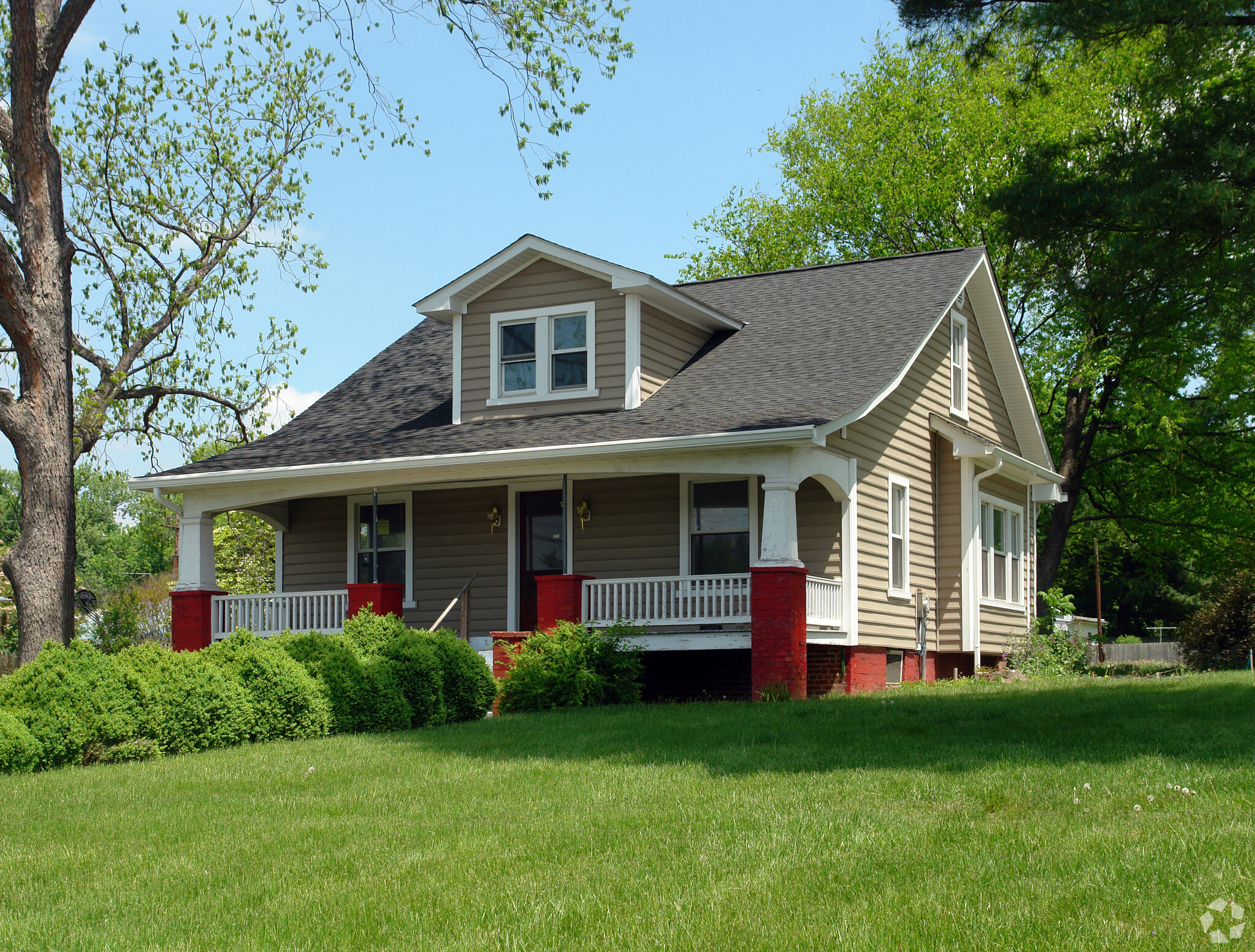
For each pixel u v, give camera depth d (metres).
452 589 20.28
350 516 21.31
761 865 6.48
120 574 75.75
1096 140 14.83
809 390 17.16
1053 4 13.68
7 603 36.91
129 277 25.27
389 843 7.50
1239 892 5.55
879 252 38.81
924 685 18.27
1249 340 28.86
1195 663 25.38
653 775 9.55
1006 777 8.71
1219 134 13.24
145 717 12.12
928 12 15.32
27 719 11.37
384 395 21.94
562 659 15.70
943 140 36.59
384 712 13.95
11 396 18.25
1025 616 24.36
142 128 24.56
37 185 18.41
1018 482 24.25
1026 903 5.55
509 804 8.61
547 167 19.34
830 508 17.59
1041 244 14.26
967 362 22.47
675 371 19.47
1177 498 33.03
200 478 19.06
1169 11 12.84
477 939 5.45
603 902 5.95
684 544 18.27
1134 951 4.87
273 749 12.27
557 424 18.00
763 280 23.23
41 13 18.14
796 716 12.77
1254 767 8.77
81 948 5.58
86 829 8.37
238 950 5.45
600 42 19.16
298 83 24.78
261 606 19.36
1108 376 32.28
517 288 19.31
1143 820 7.08
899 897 5.75
